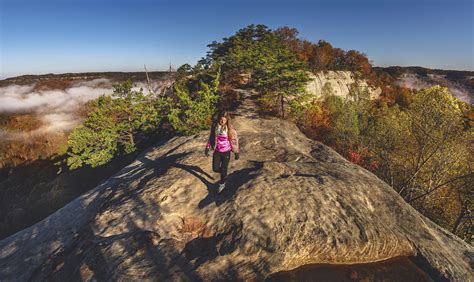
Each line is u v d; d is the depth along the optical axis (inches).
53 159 1861.5
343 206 253.8
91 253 222.5
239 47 1752.0
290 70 1199.6
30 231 294.7
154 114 901.8
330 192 267.1
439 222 764.6
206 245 220.7
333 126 1510.8
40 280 216.8
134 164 414.0
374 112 1612.9
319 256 219.6
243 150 388.5
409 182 759.7
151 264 204.5
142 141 1036.5
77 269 210.2
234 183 286.0
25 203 1263.5
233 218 237.8
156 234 233.3
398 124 864.3
